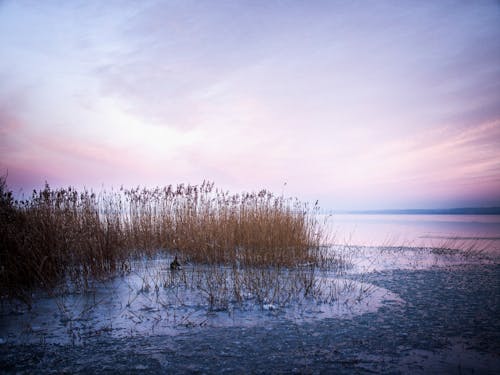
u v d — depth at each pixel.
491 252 12.33
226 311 5.43
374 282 7.55
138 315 5.20
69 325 4.77
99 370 3.44
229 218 11.50
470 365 3.54
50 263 6.54
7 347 4.02
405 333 4.45
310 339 4.26
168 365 3.55
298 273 7.66
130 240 10.61
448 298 6.20
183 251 9.99
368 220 41.47
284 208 12.33
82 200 8.65
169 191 12.35
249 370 3.43
